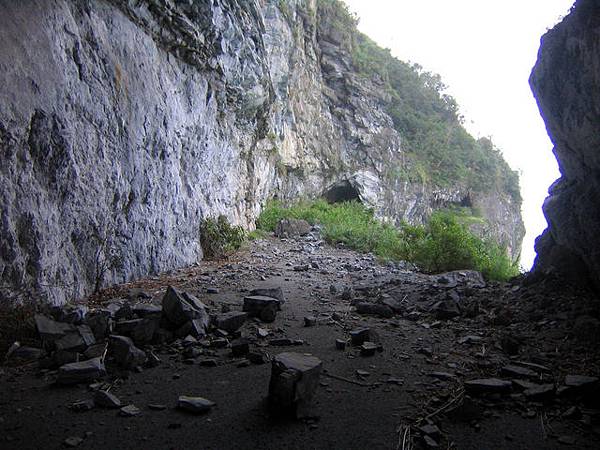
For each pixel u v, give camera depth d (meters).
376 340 4.83
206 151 11.13
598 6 4.98
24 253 4.94
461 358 4.41
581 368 4.04
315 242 15.02
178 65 9.82
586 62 5.17
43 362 3.84
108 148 6.82
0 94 4.73
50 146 5.47
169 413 3.14
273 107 19.59
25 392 3.38
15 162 4.93
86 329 4.33
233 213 13.74
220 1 10.54
